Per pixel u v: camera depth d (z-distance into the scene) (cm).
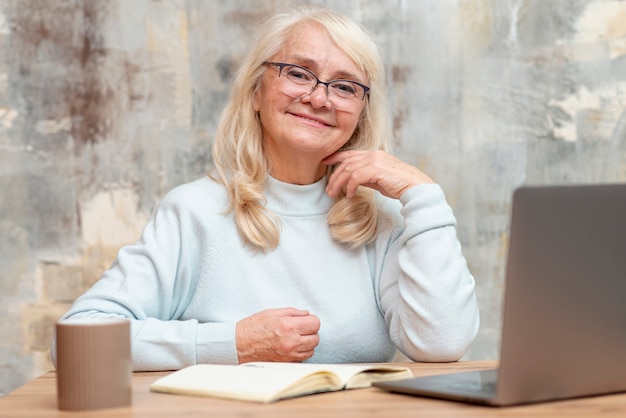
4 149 275
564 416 101
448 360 176
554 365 108
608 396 115
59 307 277
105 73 278
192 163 281
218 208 193
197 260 192
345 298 193
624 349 115
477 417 101
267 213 192
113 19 278
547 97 293
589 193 108
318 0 285
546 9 292
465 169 291
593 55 293
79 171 277
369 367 128
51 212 277
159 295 185
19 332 276
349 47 196
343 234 195
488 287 292
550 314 106
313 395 119
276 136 194
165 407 110
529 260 104
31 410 111
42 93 276
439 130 289
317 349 190
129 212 279
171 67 280
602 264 110
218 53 281
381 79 207
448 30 289
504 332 104
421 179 185
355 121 198
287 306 190
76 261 277
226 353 159
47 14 276
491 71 291
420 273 177
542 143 293
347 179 192
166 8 279
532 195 103
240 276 190
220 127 202
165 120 280
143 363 159
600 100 294
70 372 109
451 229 182
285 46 196
